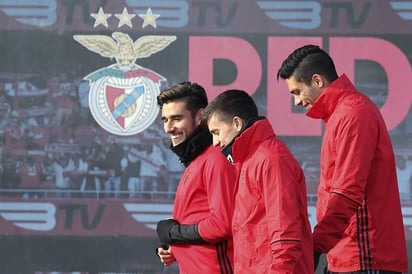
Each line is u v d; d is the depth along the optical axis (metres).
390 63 16.88
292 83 10.27
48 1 16.95
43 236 16.67
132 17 16.97
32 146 16.78
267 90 16.88
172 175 16.83
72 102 16.86
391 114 16.84
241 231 9.03
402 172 16.78
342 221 9.42
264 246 8.83
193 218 10.27
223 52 16.92
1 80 16.84
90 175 16.78
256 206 8.90
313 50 10.23
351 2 16.92
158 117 16.91
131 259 16.72
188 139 10.45
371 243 9.85
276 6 16.95
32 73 16.86
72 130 16.84
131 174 16.81
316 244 9.42
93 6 16.97
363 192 9.55
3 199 16.67
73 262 16.67
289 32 16.92
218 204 9.82
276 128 16.84
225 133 9.38
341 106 9.90
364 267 9.88
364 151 9.55
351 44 16.92
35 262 16.66
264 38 16.92
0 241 16.64
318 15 16.92
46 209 16.72
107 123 16.84
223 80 16.92
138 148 16.86
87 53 16.94
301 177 9.12
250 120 9.16
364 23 16.91
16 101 16.83
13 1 16.92
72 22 16.95
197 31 16.97
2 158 16.77
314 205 16.75
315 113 10.27
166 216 16.81
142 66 16.95
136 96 16.91
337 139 9.73
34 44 16.91
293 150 16.83
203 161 10.23
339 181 9.54
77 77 16.91
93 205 16.75
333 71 10.22
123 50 16.95
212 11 16.97
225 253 10.05
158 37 16.97
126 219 16.77
